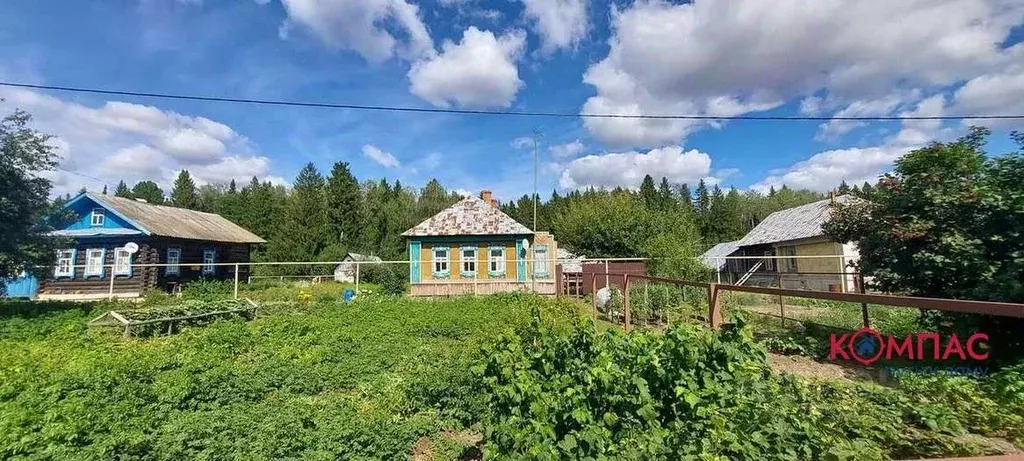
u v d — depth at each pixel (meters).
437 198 67.88
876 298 5.56
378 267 33.84
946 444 3.84
